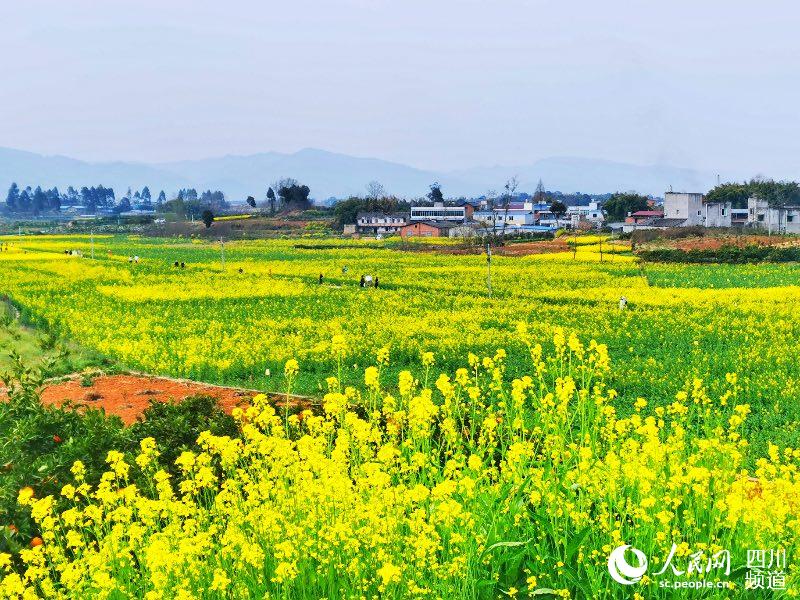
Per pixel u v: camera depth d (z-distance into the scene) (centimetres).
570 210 19038
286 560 857
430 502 1013
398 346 3212
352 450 1127
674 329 3750
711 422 1412
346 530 859
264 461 1093
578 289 5628
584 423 1163
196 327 3950
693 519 909
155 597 803
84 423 1405
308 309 4753
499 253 9531
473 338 3419
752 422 2094
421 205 18375
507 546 918
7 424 1366
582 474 972
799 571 841
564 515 948
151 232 17338
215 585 809
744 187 14588
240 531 941
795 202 14375
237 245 12638
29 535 1098
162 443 1471
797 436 1916
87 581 872
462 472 1056
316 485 946
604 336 3509
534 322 3981
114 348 3064
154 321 4188
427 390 1207
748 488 1016
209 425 1577
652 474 925
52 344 2389
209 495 1228
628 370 2694
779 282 6066
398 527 891
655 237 10575
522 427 1139
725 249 8025
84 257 9669
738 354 3025
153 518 987
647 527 899
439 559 928
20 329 3619
